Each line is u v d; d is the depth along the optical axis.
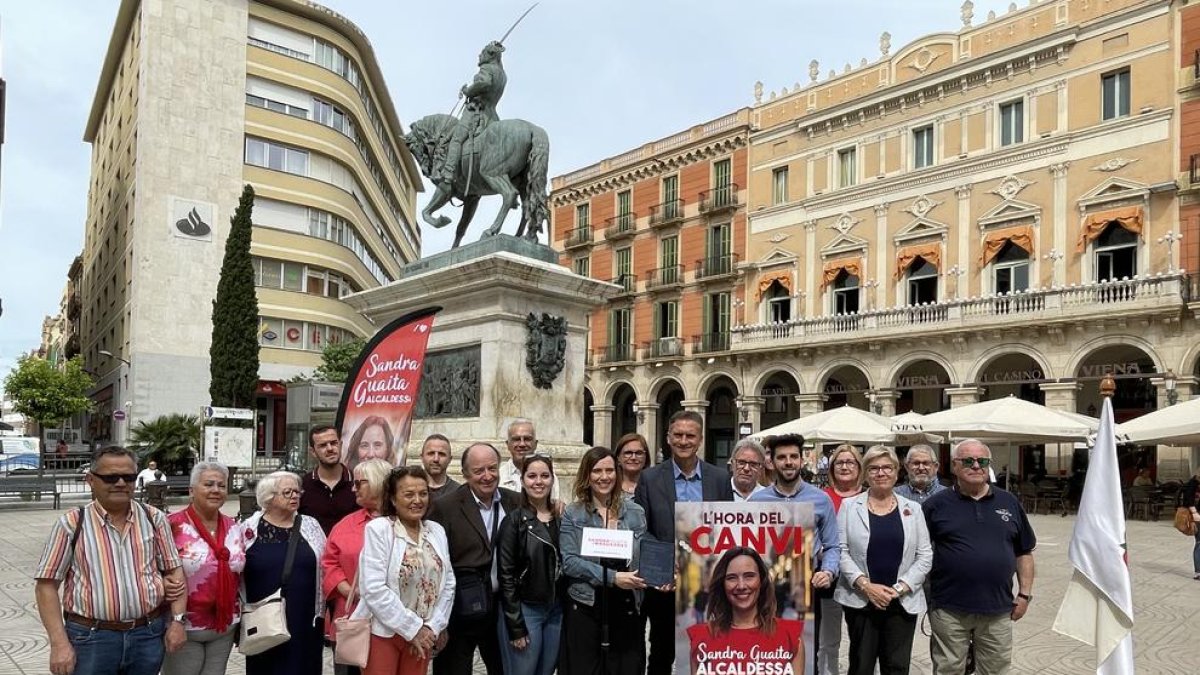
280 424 37.59
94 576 4.03
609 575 4.72
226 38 35.91
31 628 7.48
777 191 36.31
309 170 38.31
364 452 6.60
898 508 5.10
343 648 4.33
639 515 4.97
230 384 25.70
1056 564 12.74
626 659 4.79
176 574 4.30
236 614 4.62
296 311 37.38
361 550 4.44
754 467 5.32
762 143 36.69
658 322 40.44
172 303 34.12
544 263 9.63
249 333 26.14
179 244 34.31
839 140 33.78
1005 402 18.86
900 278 31.28
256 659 4.69
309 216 38.12
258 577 4.68
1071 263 26.91
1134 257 25.86
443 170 10.86
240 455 19.20
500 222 10.22
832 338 32.12
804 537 4.49
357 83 42.03
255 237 36.22
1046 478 24.50
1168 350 24.30
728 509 4.50
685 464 5.28
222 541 4.66
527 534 4.83
